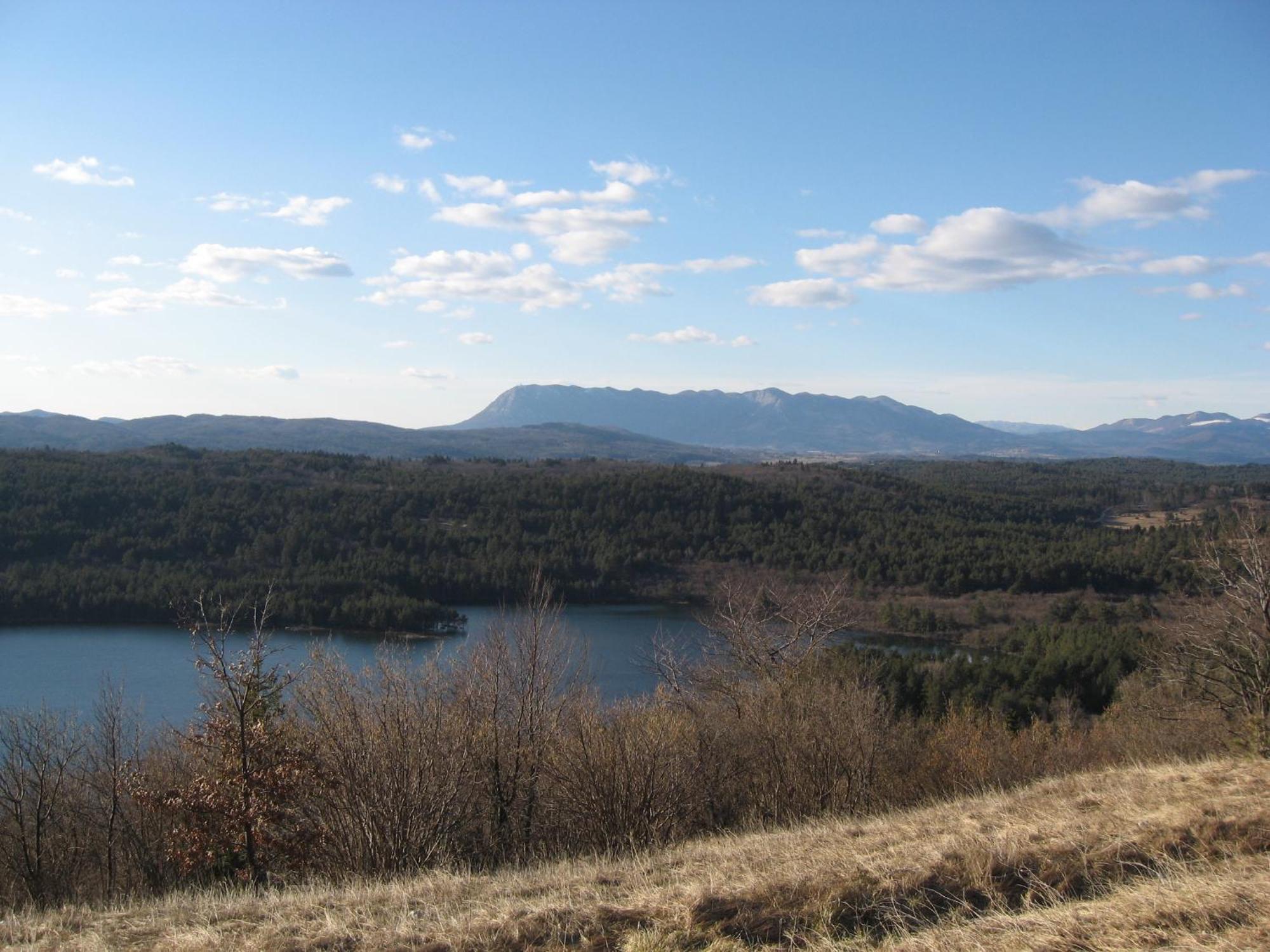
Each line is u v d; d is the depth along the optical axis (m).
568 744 13.88
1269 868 6.36
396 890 8.03
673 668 19.61
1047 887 6.50
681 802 14.10
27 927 7.50
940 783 16.33
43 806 13.68
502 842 13.01
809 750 15.30
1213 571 22.45
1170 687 20.45
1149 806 8.45
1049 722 28.28
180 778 14.66
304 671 12.45
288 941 6.59
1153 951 5.12
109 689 23.84
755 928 6.23
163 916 7.75
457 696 13.42
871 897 6.57
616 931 6.36
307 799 11.84
